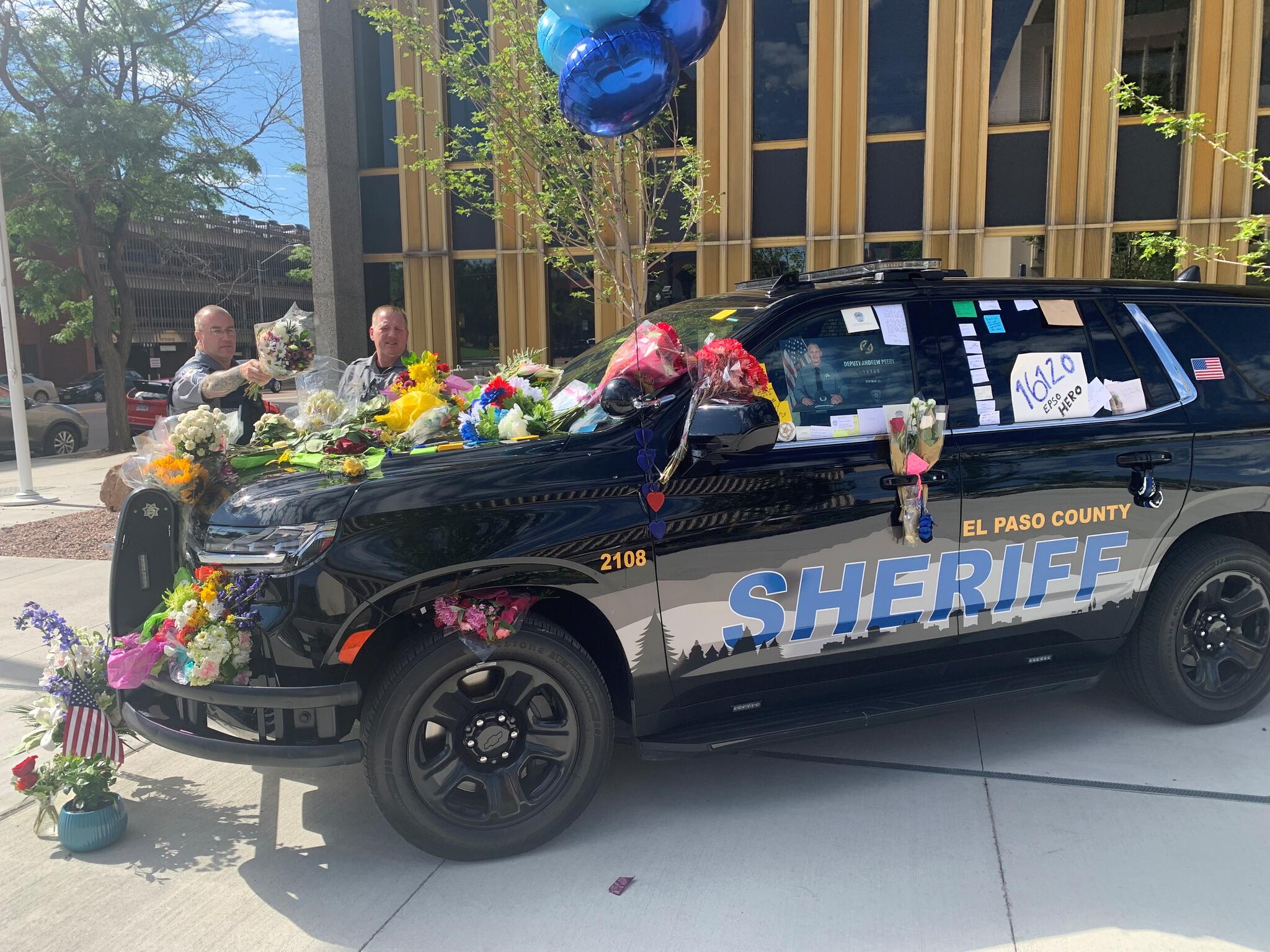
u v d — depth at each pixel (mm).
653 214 8625
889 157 12305
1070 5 11555
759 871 2932
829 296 3406
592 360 4172
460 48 9547
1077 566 3596
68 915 2781
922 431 3209
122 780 3697
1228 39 11203
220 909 2807
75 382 35500
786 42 12336
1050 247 12000
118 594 3318
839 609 3299
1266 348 3969
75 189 16156
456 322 14094
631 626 3066
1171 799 3314
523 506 2938
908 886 2828
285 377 4180
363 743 2857
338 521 2807
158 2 15805
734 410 2840
